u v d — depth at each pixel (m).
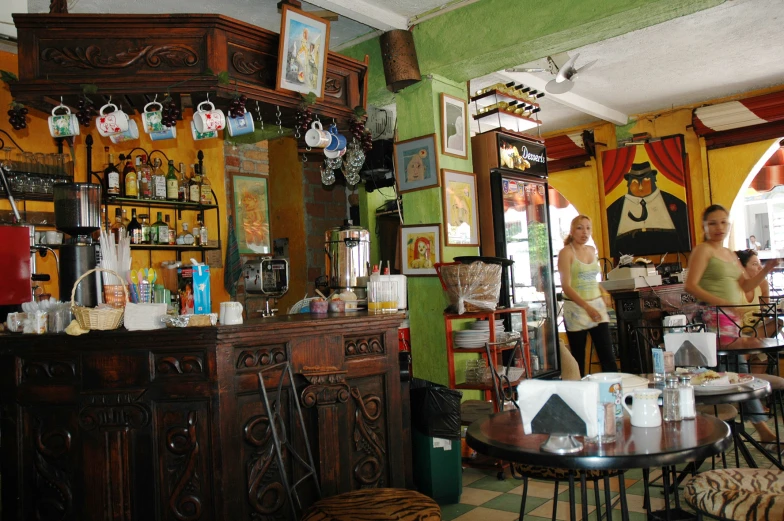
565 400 1.75
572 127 8.64
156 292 3.20
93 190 3.31
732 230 7.45
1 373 2.96
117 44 3.19
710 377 2.62
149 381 2.73
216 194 5.61
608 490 2.27
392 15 4.82
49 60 3.17
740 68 6.45
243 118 3.39
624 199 8.04
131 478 2.72
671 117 7.80
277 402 2.48
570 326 5.17
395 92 5.16
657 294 5.78
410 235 5.05
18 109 3.24
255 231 6.07
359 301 3.95
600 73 6.45
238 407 2.75
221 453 2.66
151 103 3.28
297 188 7.04
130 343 2.73
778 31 5.47
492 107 5.83
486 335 4.52
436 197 4.91
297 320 3.06
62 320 2.93
